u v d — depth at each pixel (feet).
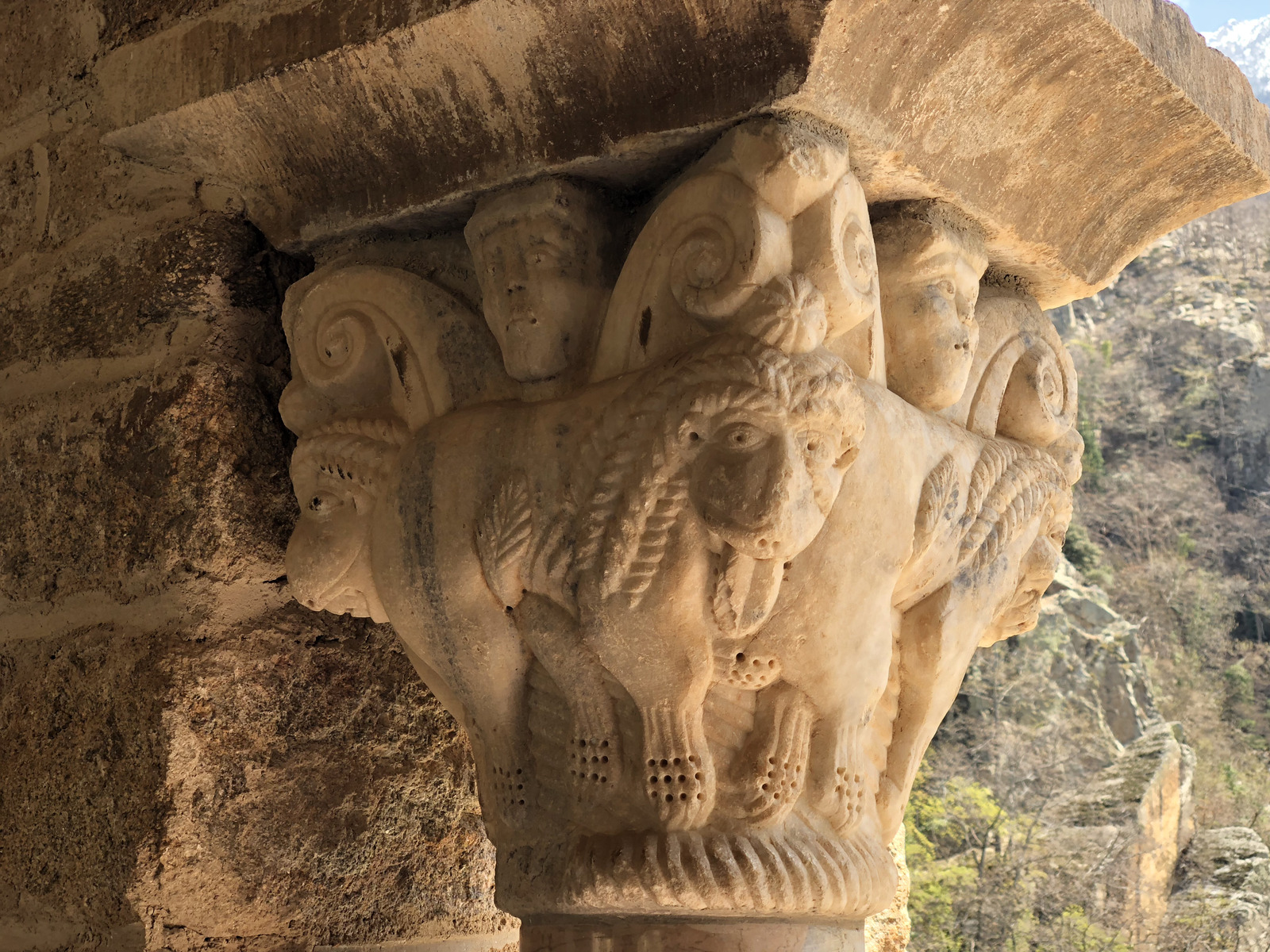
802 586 3.42
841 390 3.27
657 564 3.36
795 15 3.19
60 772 4.52
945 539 3.82
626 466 3.41
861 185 3.70
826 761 3.55
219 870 4.31
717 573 3.33
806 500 3.25
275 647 4.59
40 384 4.99
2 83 5.39
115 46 4.69
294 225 4.59
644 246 3.57
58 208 5.10
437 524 3.80
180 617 4.40
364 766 4.80
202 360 4.53
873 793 3.80
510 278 3.79
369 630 4.93
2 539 4.99
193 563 4.40
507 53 3.65
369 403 4.29
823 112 3.38
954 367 3.93
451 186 4.02
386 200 4.23
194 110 4.36
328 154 4.30
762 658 3.44
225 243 4.67
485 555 3.66
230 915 4.33
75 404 4.80
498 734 3.91
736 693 3.53
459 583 3.76
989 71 3.63
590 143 3.68
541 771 3.82
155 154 4.69
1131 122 4.01
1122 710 30.55
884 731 3.91
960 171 3.88
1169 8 3.94
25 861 4.58
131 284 4.74
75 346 4.87
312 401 4.37
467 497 3.75
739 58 3.36
